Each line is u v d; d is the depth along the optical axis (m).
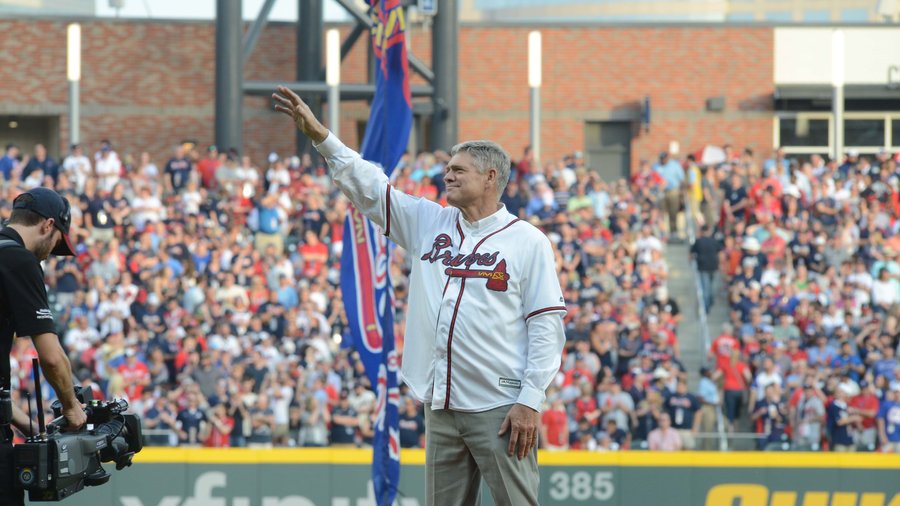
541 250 8.62
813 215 37.38
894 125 54.78
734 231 36.34
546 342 8.50
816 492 24.22
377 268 15.84
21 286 8.95
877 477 24.11
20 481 8.81
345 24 52.91
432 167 38.28
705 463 24.25
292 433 27.61
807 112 54.31
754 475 24.22
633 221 36.62
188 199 35.72
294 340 30.20
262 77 52.94
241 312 31.06
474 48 53.94
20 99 52.12
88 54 52.44
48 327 9.01
